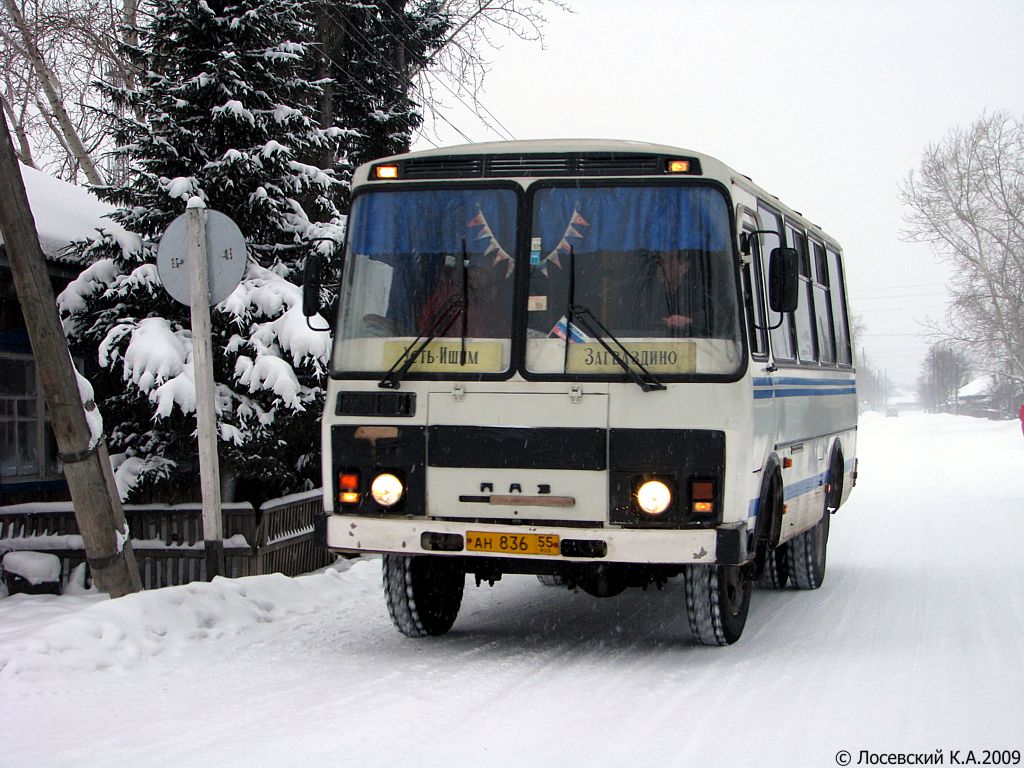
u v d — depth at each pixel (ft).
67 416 30.63
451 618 30.91
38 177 54.70
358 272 27.48
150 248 41.98
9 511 37.24
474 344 26.35
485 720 20.99
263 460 40.45
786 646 28.71
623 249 26.25
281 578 34.81
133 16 73.87
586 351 25.88
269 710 21.75
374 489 26.55
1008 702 22.68
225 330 41.24
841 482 42.98
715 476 25.05
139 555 36.83
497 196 26.96
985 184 187.83
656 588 39.40
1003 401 332.80
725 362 25.54
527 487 25.71
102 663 25.62
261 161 42.63
